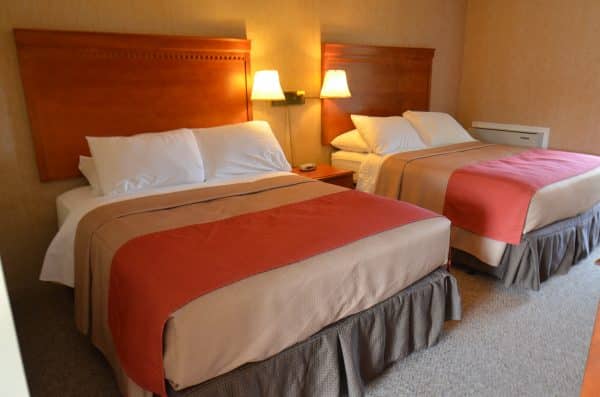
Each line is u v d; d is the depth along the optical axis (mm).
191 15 2799
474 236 2609
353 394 1602
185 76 2818
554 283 2615
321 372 1568
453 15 4523
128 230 1738
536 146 4312
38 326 2240
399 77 4121
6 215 2387
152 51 2652
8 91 2273
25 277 2508
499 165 2895
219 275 1349
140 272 1403
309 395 1571
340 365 1629
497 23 4426
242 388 1354
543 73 4152
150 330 1254
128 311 1404
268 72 3004
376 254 1617
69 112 2439
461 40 4711
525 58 4266
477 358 1932
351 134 3652
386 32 3967
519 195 2379
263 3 3109
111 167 2285
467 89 4820
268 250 1522
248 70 3113
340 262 1519
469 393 1725
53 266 2094
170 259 1454
